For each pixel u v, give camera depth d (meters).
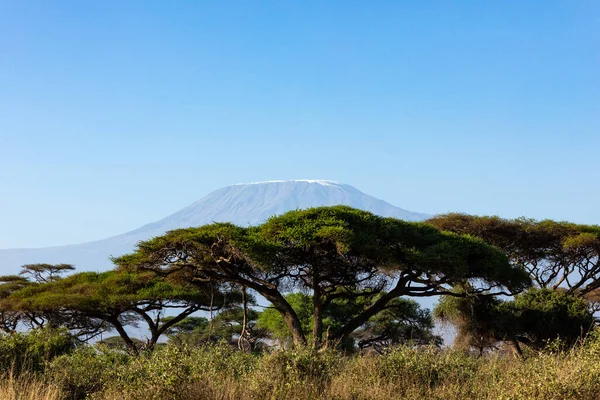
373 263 26.75
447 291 28.12
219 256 25.86
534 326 26.34
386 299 28.41
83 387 11.63
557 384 9.12
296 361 11.98
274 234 26.34
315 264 26.92
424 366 12.07
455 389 10.67
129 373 11.30
